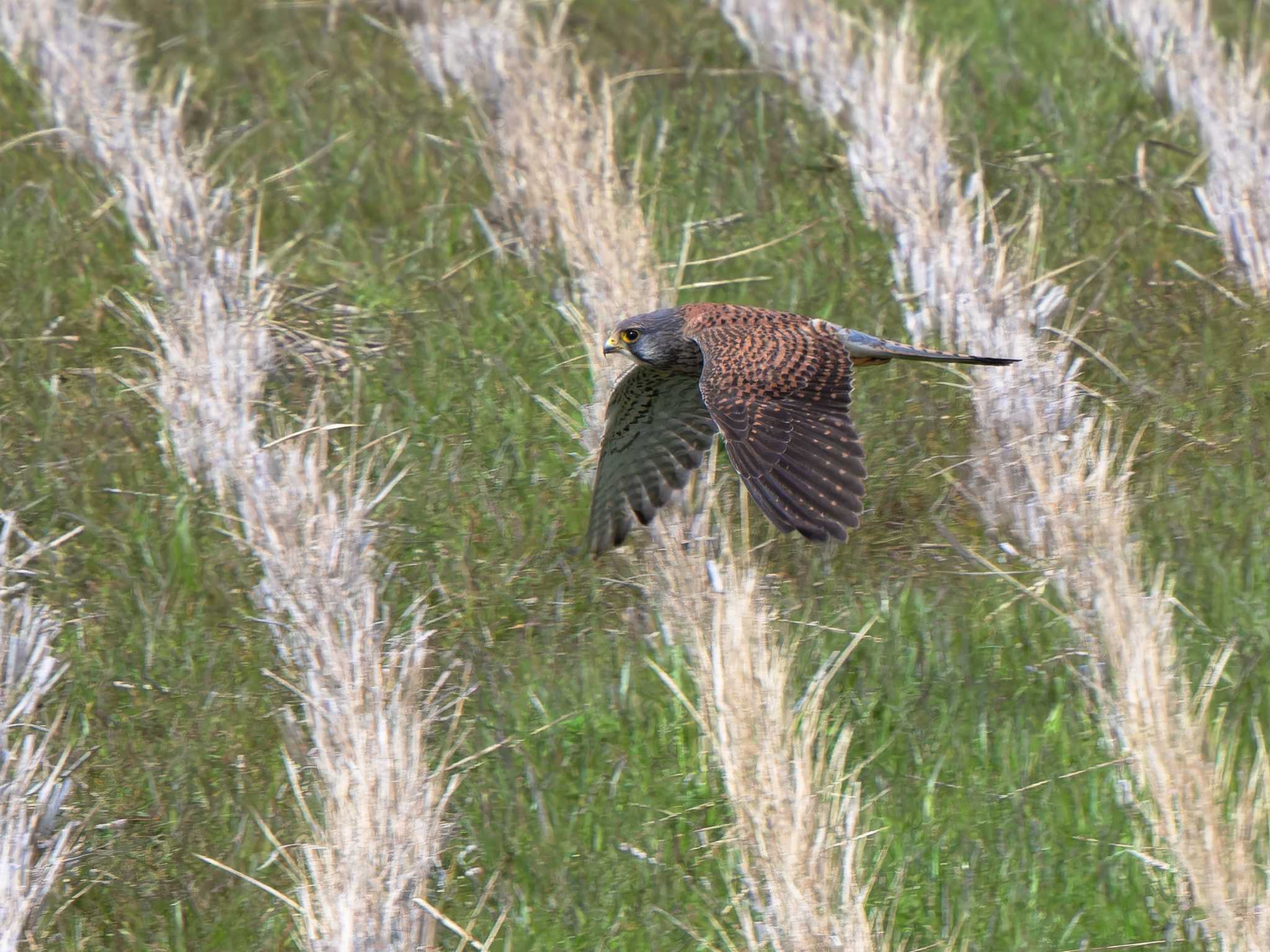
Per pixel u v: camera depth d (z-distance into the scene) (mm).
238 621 12156
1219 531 12586
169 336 14031
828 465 9359
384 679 10875
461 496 13117
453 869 10320
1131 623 10969
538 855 10445
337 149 18016
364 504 12227
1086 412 13719
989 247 15000
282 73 19750
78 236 16312
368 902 9453
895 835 10414
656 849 10469
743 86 19266
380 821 9781
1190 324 14805
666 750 11141
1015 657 11656
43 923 10055
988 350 13484
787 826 9664
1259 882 9773
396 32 20500
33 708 10883
